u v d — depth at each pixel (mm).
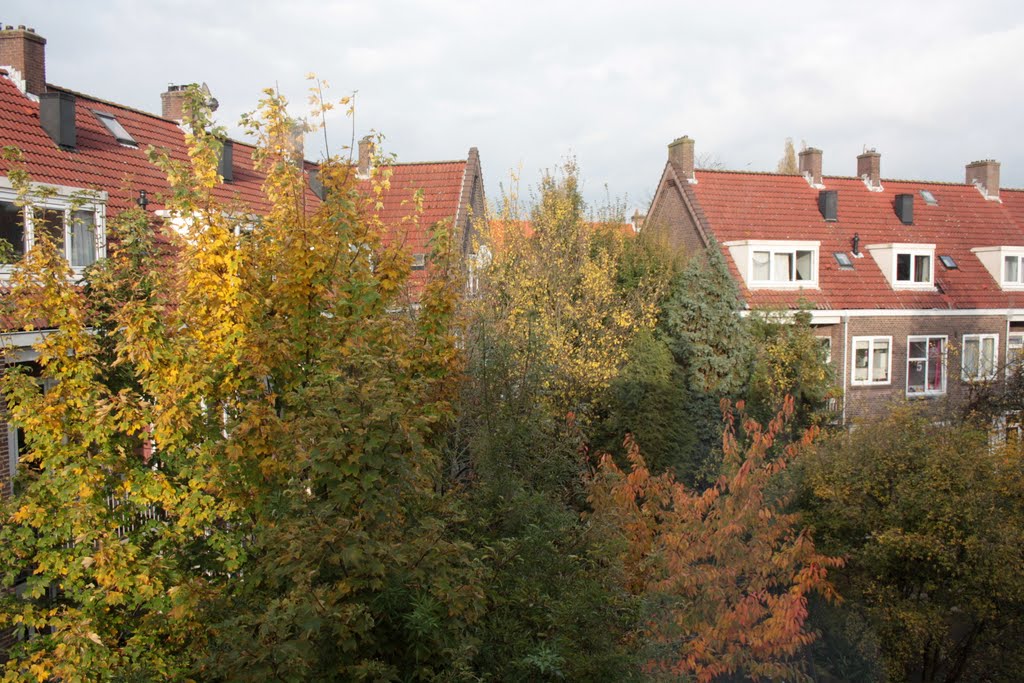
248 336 8672
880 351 26719
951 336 27656
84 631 8320
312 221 9797
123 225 10078
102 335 9570
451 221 10961
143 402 8742
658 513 11070
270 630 5832
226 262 8578
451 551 6957
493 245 19781
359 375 8445
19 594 10453
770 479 11453
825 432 13383
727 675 9148
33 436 8680
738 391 18203
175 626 8430
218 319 8672
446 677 6852
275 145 9453
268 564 6801
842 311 25812
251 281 9055
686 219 27969
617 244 22531
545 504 9742
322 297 9406
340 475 6609
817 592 10375
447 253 10422
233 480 8516
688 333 18359
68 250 13195
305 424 6840
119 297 9562
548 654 7465
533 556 8773
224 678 6211
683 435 16812
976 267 29438
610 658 7855
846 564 11195
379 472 6828
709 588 9414
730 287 18859
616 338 18406
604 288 19297
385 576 6602
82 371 8656
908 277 27641
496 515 9867
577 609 8086
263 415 8117
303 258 9102
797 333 19859
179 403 8492
